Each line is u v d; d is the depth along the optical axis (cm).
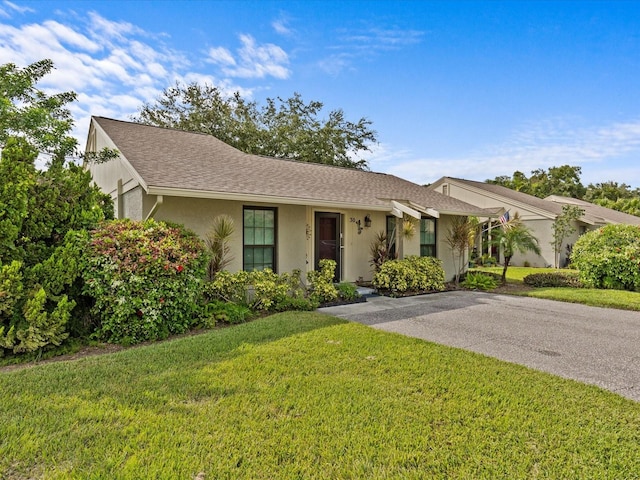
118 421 296
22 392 347
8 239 518
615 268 1084
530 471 243
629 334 609
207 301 714
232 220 809
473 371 419
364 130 2612
